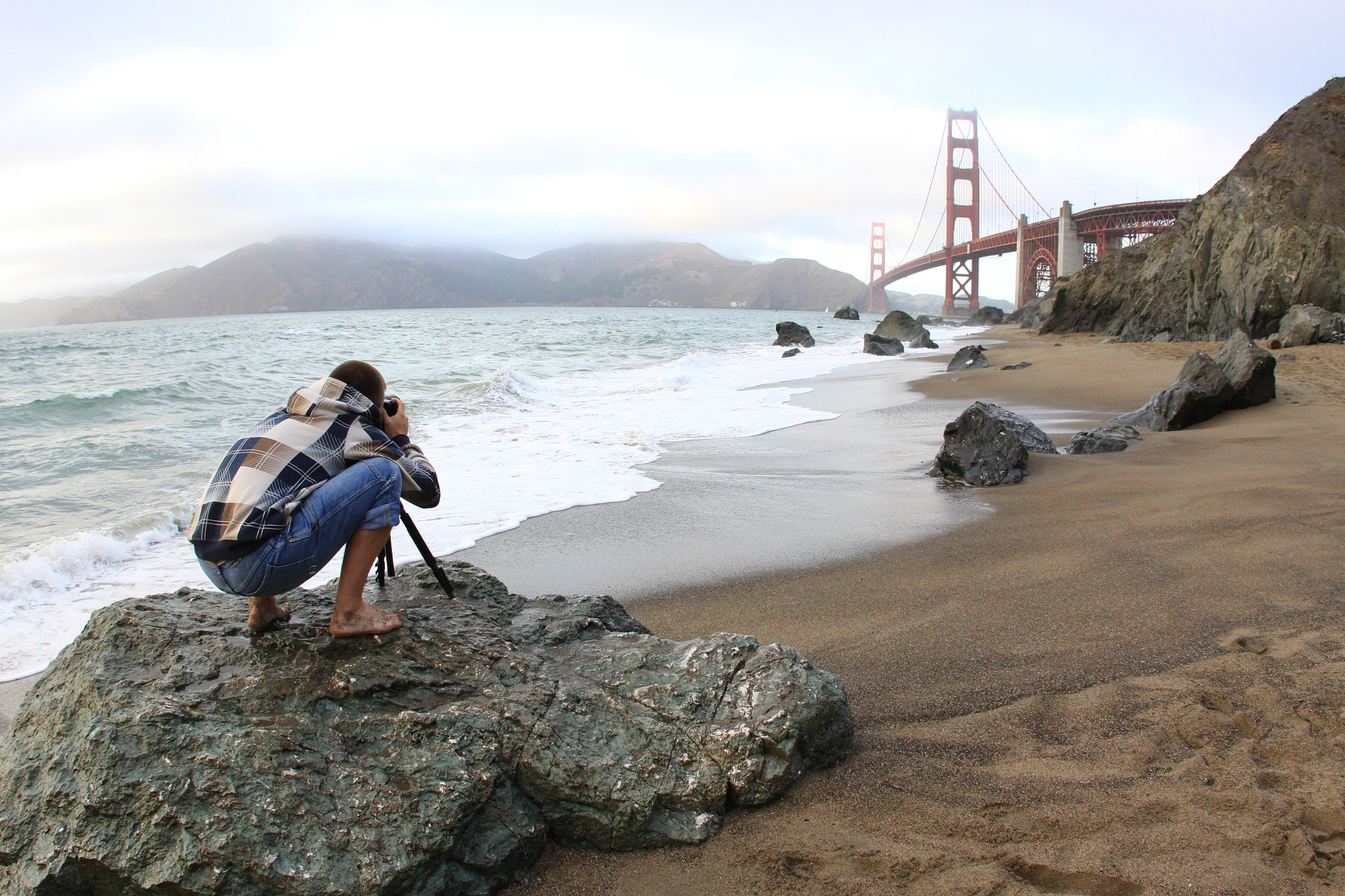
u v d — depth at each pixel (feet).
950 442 24.76
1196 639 11.26
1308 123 70.13
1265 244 65.87
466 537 19.56
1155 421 31.32
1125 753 8.45
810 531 19.34
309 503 7.55
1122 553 15.49
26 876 6.57
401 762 7.13
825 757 8.50
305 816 6.56
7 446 33.12
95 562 18.79
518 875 7.20
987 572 15.29
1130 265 100.99
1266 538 15.44
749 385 57.16
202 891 6.21
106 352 100.27
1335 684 9.33
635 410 42.63
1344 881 6.26
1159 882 6.41
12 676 13.15
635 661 8.89
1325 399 31.96
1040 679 10.47
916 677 10.85
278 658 7.99
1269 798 7.33
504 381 48.24
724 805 7.77
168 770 6.63
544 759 7.55
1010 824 7.36
